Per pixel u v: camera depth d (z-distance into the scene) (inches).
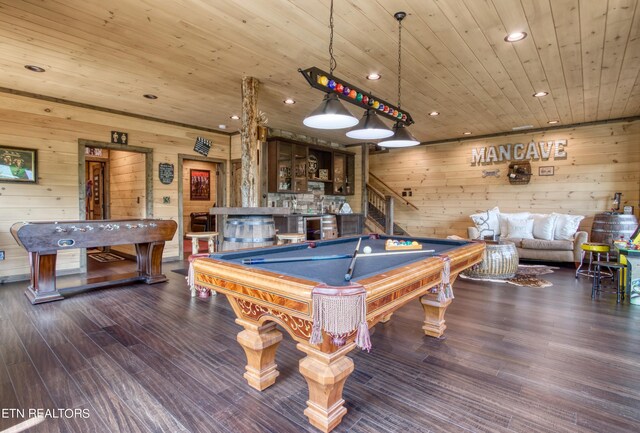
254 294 67.5
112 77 154.7
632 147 222.8
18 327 115.3
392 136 130.3
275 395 76.5
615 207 226.4
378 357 94.4
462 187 289.1
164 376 84.2
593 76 150.3
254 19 104.8
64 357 93.7
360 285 56.1
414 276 71.2
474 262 114.5
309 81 97.1
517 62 135.6
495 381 82.0
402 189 321.1
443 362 91.6
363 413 69.7
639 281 140.9
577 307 138.1
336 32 112.3
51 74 151.7
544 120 230.5
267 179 249.6
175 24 108.0
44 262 143.3
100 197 292.7
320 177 296.4
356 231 305.0
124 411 70.0
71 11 100.6
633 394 76.3
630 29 109.7
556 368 88.1
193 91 173.8
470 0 94.4
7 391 76.9
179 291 161.9
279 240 201.6
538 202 256.7
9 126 172.9
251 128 155.5
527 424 66.1
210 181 417.4
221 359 93.3
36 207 182.2
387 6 97.3
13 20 105.7
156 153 231.1
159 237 175.6
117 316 127.0
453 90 168.4
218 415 69.1
